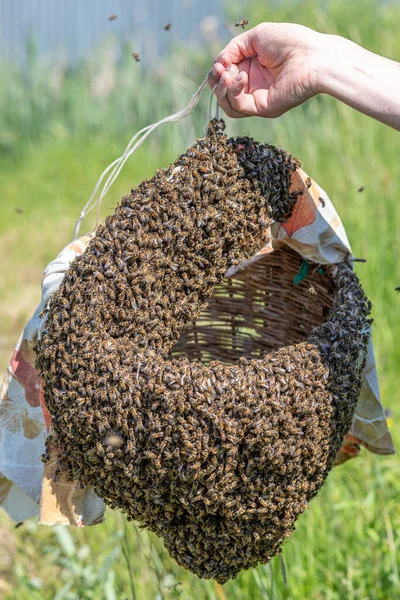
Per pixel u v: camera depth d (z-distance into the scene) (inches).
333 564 88.6
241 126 202.7
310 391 48.8
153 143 260.1
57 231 238.1
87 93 306.7
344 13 214.2
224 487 48.0
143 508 50.2
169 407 46.1
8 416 58.7
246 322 74.3
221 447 46.7
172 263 50.6
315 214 61.1
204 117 225.1
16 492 63.3
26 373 57.4
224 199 51.6
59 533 96.0
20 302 195.5
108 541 95.1
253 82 57.8
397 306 136.6
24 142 304.7
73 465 51.6
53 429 52.1
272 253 69.3
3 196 269.1
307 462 50.1
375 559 89.0
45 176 278.1
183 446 46.3
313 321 68.8
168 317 50.5
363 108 51.8
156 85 268.4
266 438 46.9
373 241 137.6
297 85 53.9
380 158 157.9
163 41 324.8
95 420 47.5
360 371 55.1
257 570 76.0
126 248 49.7
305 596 84.4
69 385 48.2
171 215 50.4
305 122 194.7
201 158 52.1
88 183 260.5
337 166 165.8
